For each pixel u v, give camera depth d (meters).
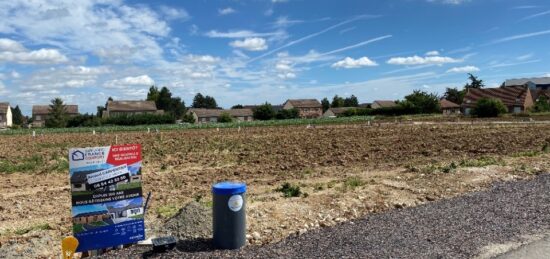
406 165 15.75
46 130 57.22
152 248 6.52
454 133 31.72
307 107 129.12
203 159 19.88
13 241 7.26
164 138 34.84
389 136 30.64
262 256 6.14
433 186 10.79
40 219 9.34
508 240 6.57
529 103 84.31
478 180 11.41
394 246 6.38
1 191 12.97
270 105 87.81
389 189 10.55
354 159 18.45
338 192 10.40
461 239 6.64
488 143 23.42
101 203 6.34
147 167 17.72
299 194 10.33
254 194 11.13
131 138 36.66
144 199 11.12
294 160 18.70
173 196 11.44
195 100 151.12
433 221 7.61
